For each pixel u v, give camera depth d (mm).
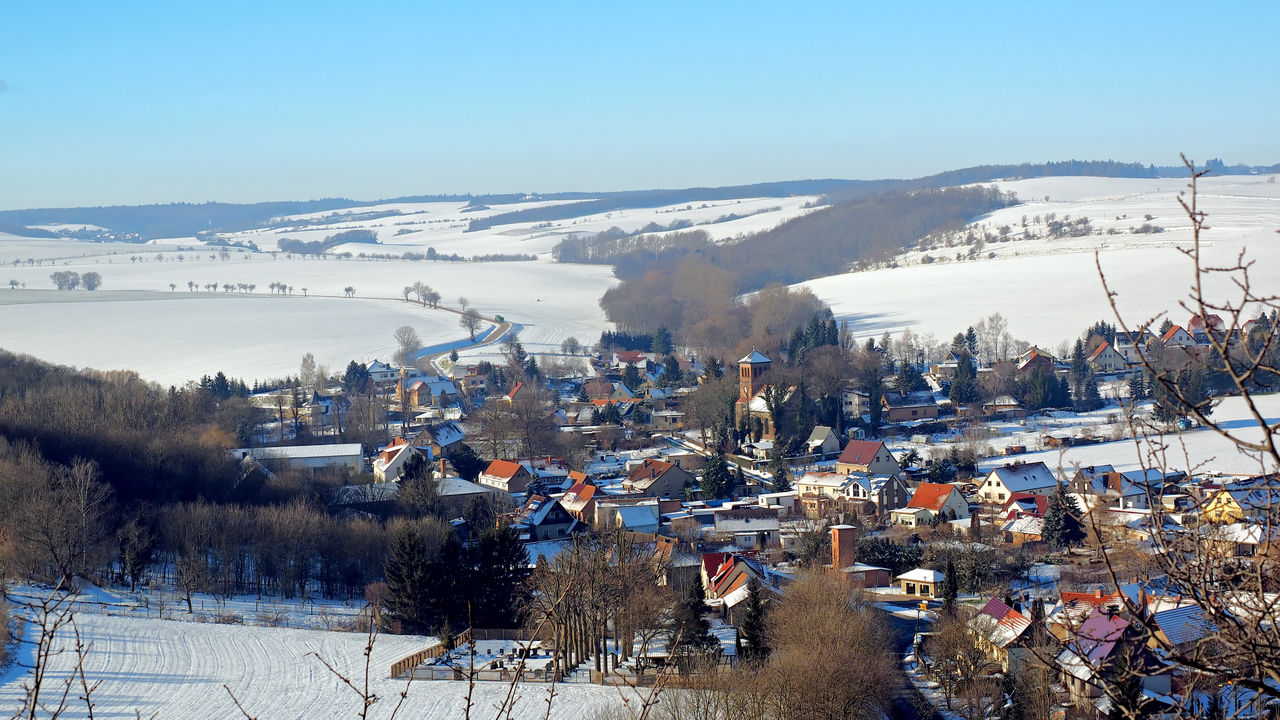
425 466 176250
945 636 90375
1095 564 85938
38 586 115250
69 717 83750
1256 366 13609
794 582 101375
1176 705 17094
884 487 167250
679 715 71750
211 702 88438
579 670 93250
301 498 153000
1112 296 14969
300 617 118875
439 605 109500
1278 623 15258
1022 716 73375
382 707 86875
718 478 176750
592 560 94188
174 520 136125
